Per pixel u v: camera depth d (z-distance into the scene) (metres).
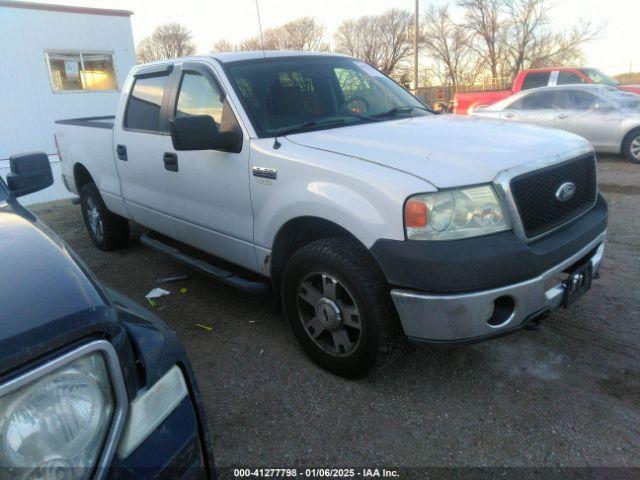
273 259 3.19
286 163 2.92
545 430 2.50
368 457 2.40
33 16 13.12
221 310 4.00
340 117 3.58
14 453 1.17
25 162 2.84
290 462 2.40
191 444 1.51
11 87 12.90
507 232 2.46
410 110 3.96
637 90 11.66
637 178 8.17
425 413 2.67
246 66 3.62
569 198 2.82
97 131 5.02
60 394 1.23
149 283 4.68
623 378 2.87
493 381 2.90
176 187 3.92
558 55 40.75
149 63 4.43
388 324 2.62
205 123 3.14
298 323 3.12
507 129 3.17
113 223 5.49
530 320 2.55
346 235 2.80
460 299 2.33
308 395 2.87
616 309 3.63
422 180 2.40
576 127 10.06
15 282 1.39
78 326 1.28
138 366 1.50
